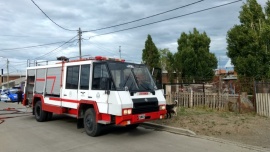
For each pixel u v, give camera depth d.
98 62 8.59
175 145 7.44
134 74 8.72
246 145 7.23
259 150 6.80
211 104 14.14
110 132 9.27
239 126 9.38
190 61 29.77
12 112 15.71
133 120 7.86
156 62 36.47
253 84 12.70
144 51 37.03
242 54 21.22
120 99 7.70
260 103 11.96
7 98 28.19
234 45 22.00
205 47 30.48
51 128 10.23
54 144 7.71
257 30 21.28
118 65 8.47
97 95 8.40
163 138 8.33
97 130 8.48
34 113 12.30
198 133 8.75
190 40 30.97
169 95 16.00
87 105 9.05
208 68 29.84
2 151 7.00
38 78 12.18
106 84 8.05
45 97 11.41
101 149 7.11
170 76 33.25
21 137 8.69
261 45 20.42
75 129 9.97
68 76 10.01
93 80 8.68
